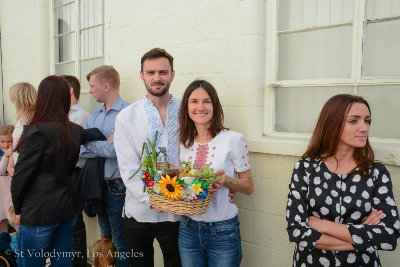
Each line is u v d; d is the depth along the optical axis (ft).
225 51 8.21
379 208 5.04
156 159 6.26
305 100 7.72
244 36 7.87
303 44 7.67
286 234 7.54
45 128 7.30
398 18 6.51
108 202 9.47
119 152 7.27
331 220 5.23
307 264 5.35
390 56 6.64
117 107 9.60
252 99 7.89
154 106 7.45
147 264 7.86
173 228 7.43
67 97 7.82
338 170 5.39
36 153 7.15
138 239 7.61
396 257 6.33
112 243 9.49
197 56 8.77
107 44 11.26
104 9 11.93
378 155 6.28
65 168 7.66
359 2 6.87
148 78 7.29
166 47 9.47
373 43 6.82
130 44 10.46
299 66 7.76
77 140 8.01
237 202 8.30
